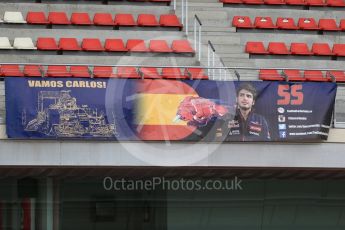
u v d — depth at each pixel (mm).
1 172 25469
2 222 25438
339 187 27234
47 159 24516
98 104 24797
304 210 26953
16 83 24375
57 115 24562
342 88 28906
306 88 25969
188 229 26469
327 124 26062
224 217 26688
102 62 32000
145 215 26312
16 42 32125
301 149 26016
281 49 33500
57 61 31828
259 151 25688
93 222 26062
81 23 33906
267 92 25766
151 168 25500
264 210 26812
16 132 24250
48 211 25812
